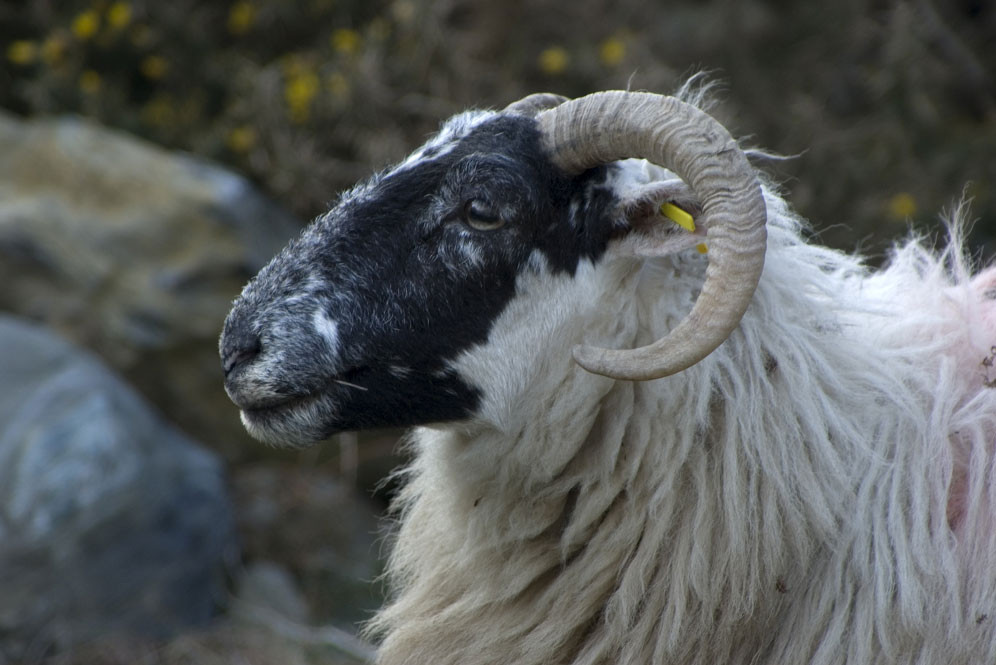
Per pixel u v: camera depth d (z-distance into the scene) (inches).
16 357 493.7
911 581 240.7
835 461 247.9
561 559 264.1
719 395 254.5
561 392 258.4
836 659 246.2
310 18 745.6
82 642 439.8
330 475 574.2
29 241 552.1
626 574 253.8
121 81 733.9
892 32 761.0
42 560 440.1
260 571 509.4
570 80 709.3
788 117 723.4
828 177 685.9
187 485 486.0
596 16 753.0
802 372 251.8
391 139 663.8
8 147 601.9
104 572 450.0
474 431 265.7
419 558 293.1
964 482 253.6
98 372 503.2
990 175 697.0
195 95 719.7
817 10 799.7
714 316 222.4
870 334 273.9
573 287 256.7
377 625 304.8
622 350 232.1
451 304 254.8
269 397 256.8
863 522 248.7
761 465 250.2
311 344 254.5
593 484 261.1
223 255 569.6
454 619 274.2
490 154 253.0
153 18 740.7
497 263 253.6
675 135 231.6
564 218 253.9
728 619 249.4
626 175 258.2
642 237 253.6
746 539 248.7
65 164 588.7
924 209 666.8
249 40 745.6
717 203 225.0
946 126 745.6
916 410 255.3
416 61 694.5
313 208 668.1
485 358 257.0
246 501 545.0
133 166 589.9
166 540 468.4
